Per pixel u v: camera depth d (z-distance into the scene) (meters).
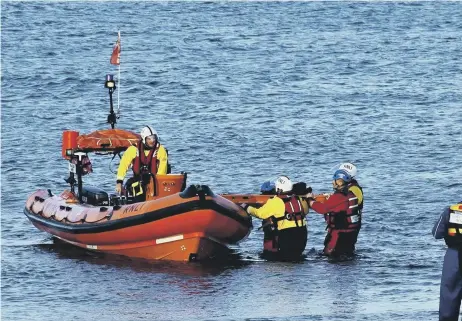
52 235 42.94
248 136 65.50
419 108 74.88
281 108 75.12
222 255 38.59
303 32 115.12
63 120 71.94
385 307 30.55
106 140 41.91
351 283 34.00
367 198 49.41
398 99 78.44
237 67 93.44
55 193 52.09
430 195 50.12
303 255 38.75
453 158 59.47
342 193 38.47
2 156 59.94
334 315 29.62
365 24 121.12
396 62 96.00
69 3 135.75
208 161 59.34
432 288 33.06
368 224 44.03
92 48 104.38
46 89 83.12
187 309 30.89
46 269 36.78
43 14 126.56
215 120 70.94
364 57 98.56
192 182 54.41
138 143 39.84
